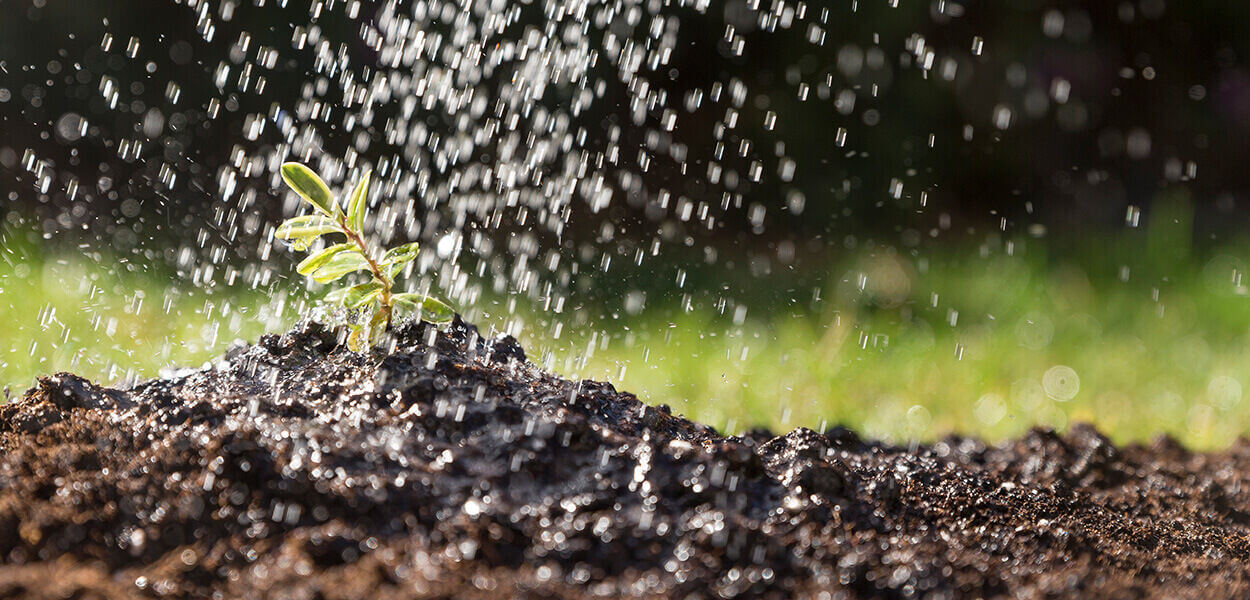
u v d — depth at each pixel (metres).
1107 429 4.21
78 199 7.29
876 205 8.38
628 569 1.84
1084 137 8.80
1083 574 2.08
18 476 1.95
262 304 5.12
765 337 5.52
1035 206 8.68
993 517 2.36
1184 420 4.44
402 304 2.54
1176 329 5.93
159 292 5.32
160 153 7.73
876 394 4.71
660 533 1.92
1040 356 5.41
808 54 8.42
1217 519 2.97
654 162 8.09
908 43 8.47
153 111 7.82
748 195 8.25
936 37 8.50
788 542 1.96
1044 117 8.73
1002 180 8.64
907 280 6.90
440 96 7.19
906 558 1.99
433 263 6.15
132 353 4.22
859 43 8.45
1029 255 7.36
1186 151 9.01
